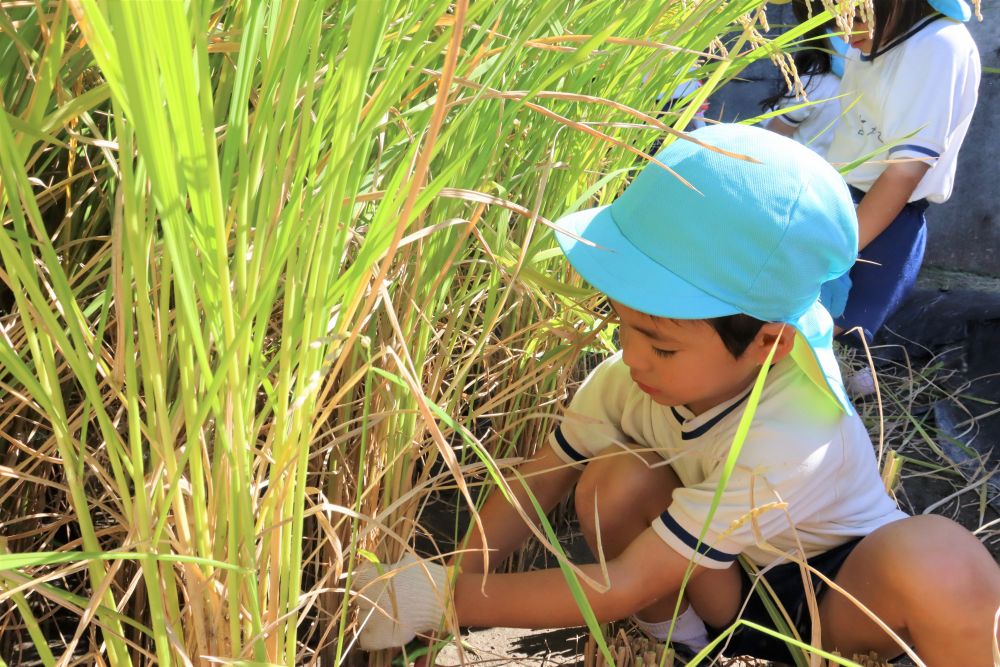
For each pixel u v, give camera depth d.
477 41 0.77
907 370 2.55
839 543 1.16
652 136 1.25
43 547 0.96
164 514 0.57
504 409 1.36
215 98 0.80
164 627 0.61
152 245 0.64
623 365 1.23
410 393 0.95
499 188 0.99
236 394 0.57
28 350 0.86
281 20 0.54
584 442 1.25
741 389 1.07
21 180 0.51
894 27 1.91
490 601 1.03
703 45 1.12
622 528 1.19
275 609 0.68
